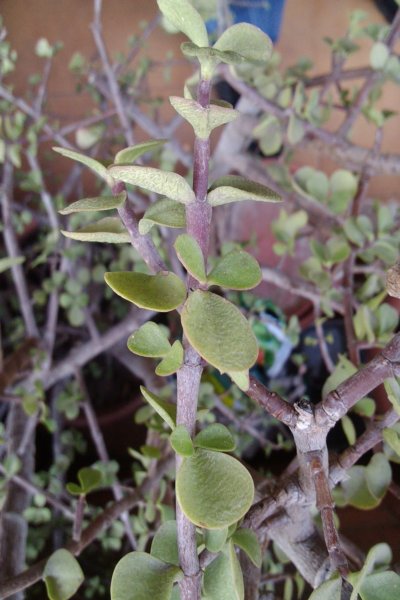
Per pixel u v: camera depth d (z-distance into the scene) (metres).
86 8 0.53
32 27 0.52
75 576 0.14
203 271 0.09
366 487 0.16
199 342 0.08
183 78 0.52
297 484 0.13
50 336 0.32
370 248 0.24
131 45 0.39
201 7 0.27
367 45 0.53
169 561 0.12
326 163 0.48
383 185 0.46
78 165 0.39
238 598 0.10
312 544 0.16
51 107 0.51
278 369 0.36
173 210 0.10
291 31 0.54
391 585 0.10
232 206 0.42
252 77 0.31
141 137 0.50
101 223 0.11
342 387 0.11
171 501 0.22
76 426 0.39
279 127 0.30
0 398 0.25
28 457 0.27
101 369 0.44
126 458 0.39
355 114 0.27
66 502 0.33
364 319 0.19
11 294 0.41
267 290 0.41
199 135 0.09
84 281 0.33
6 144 0.29
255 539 0.12
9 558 0.21
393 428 0.14
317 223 0.31
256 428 0.37
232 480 0.10
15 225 0.34
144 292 0.09
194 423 0.10
